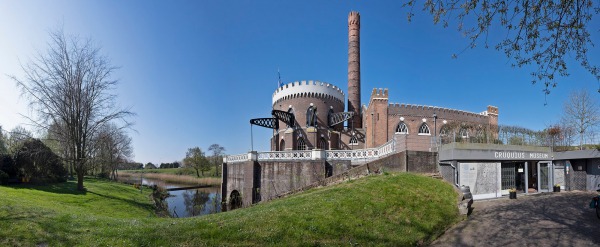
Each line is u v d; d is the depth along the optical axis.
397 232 10.33
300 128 46.28
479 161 19.98
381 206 11.98
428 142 24.11
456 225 12.15
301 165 26.92
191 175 94.00
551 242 9.83
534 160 22.73
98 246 8.27
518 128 24.38
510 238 10.34
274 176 28.23
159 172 114.75
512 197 19.03
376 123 43.59
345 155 26.78
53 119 26.91
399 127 44.16
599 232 10.71
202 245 8.31
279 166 28.06
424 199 13.74
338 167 26.44
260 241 8.66
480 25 8.20
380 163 19.83
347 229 9.88
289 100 48.16
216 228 9.27
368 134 47.66
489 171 20.25
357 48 58.00
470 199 14.93
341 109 52.44
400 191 14.02
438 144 21.17
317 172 26.14
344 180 19.88
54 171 29.98
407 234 10.34
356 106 56.06
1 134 30.42
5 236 8.60
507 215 13.41
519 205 15.80
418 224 11.24
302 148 46.00
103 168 55.00
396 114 44.16
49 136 31.48
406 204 12.72
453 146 19.84
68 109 27.30
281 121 48.56
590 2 7.41
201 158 85.38
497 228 11.49
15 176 26.14
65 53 26.77
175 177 89.94
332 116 47.97
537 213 13.70
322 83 48.50
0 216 10.01
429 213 12.45
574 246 9.43
